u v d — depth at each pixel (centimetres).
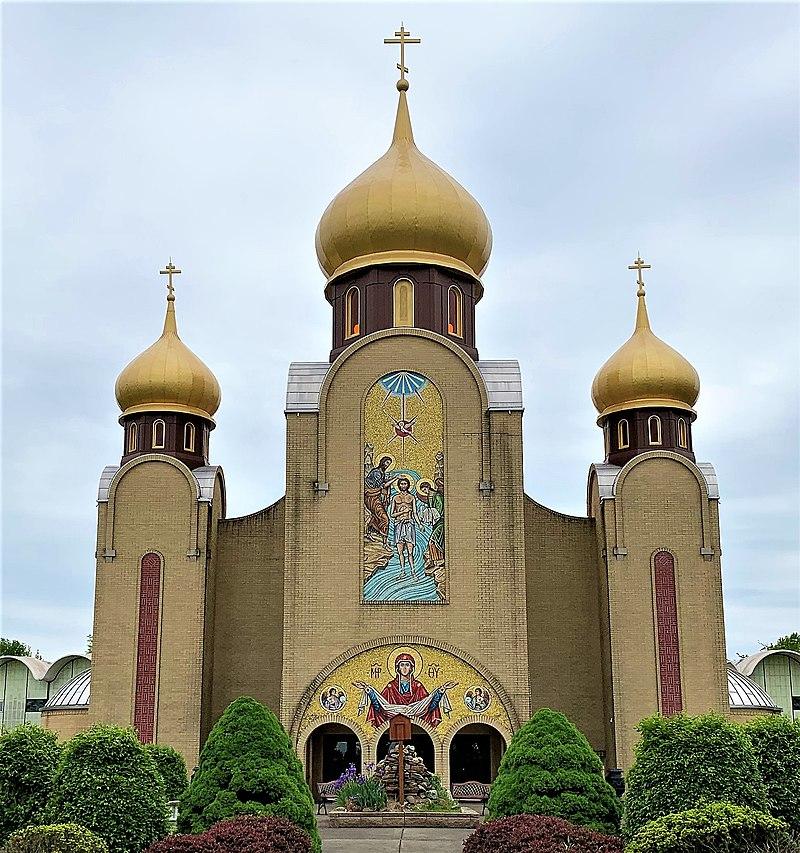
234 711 2811
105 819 2552
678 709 4288
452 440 4378
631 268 5147
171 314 5112
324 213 4941
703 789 2558
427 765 4262
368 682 4159
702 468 4631
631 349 4981
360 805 3669
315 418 4403
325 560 4272
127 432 4959
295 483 4347
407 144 4925
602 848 2473
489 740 4306
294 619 4219
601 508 4534
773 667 6688
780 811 2709
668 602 4394
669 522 4469
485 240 4900
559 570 4678
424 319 4684
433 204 4744
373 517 4312
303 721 4131
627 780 2688
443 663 4175
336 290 4853
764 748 2769
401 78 5056
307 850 2494
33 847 2289
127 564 4475
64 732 5003
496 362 4562
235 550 4734
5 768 2656
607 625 4434
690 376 4931
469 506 4319
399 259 4706
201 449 4972
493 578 4247
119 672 4372
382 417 4409
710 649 4350
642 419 4900
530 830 2502
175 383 4916
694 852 2228
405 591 4244
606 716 4469
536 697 4550
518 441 4369
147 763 2688
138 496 4534
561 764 2848
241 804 2656
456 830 3438
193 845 2389
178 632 4409
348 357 4462
